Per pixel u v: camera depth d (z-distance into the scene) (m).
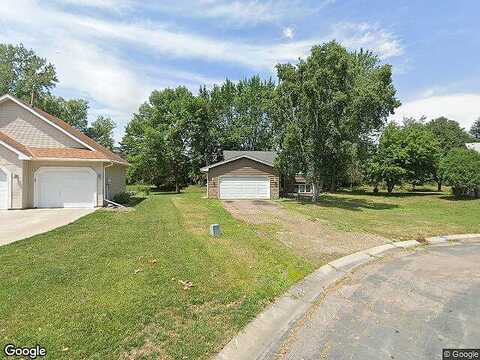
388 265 7.41
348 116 19.78
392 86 20.88
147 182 45.16
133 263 6.57
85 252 7.39
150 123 39.38
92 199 16.86
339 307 5.05
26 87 34.91
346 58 20.09
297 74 20.86
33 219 12.45
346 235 10.56
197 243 8.50
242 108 44.19
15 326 3.91
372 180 31.88
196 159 40.72
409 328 4.34
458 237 10.66
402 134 30.88
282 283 5.81
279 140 22.34
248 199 25.45
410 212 17.34
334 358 3.61
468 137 53.75
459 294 5.58
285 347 3.86
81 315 4.24
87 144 17.83
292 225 12.34
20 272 5.89
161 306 4.61
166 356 3.46
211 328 4.11
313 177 21.52
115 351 3.49
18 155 15.30
